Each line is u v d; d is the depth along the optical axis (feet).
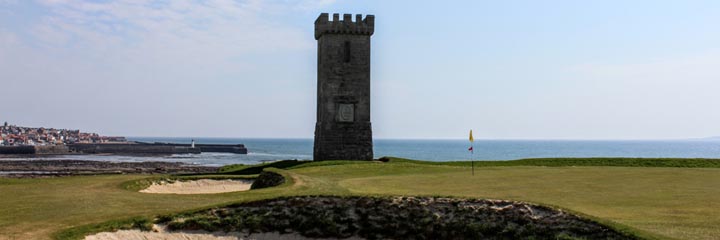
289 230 74.84
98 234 66.49
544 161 174.40
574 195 91.81
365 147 213.05
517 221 72.18
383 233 74.49
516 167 155.74
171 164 428.56
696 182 110.11
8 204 79.25
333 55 212.02
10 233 63.93
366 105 214.28
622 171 135.33
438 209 76.48
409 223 75.00
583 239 65.67
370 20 214.48
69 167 374.84
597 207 80.23
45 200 82.53
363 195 79.77
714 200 86.53
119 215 73.26
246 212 76.54
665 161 165.37
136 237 68.95
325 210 77.46
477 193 93.45
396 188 101.35
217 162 483.51
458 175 129.70
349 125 212.64
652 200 86.58
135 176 122.52
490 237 71.15
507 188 101.30
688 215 74.18
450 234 72.79
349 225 75.72
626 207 80.23
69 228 66.49
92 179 112.47
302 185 96.12
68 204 79.61
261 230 74.49
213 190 119.34
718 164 159.22
